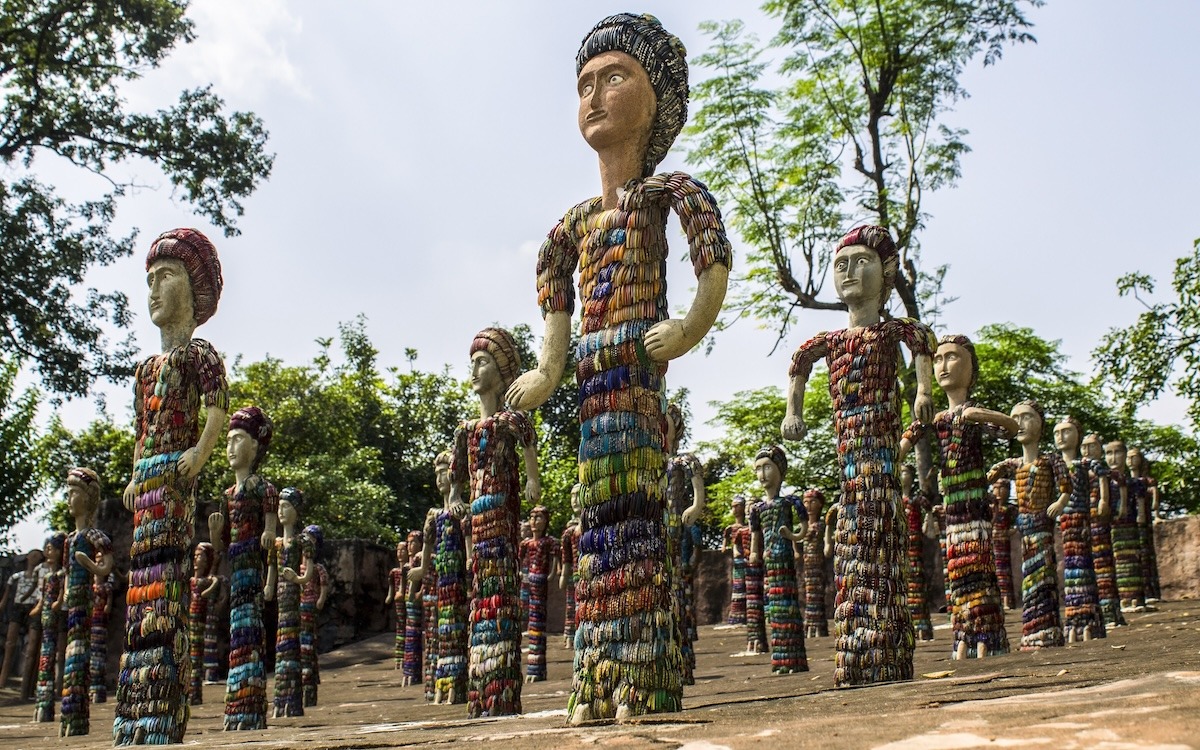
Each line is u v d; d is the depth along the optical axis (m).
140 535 8.00
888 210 24.42
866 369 8.77
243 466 10.87
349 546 25.27
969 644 10.12
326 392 31.61
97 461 31.48
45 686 15.20
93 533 12.68
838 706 5.07
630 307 6.29
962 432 10.45
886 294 9.34
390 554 26.62
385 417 35.56
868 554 8.39
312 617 14.88
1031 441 11.80
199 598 16.12
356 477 30.66
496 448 9.70
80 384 26.41
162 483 8.02
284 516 14.71
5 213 24.92
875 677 8.12
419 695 15.39
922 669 8.96
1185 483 28.08
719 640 19.48
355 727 7.59
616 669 5.78
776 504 12.41
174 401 8.17
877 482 8.52
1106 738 3.06
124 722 7.72
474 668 9.23
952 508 10.42
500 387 10.14
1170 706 3.55
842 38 24.58
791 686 9.12
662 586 5.88
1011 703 4.21
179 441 8.15
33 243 25.36
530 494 9.88
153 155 26.84
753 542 15.82
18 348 25.97
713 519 33.22
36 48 25.53
